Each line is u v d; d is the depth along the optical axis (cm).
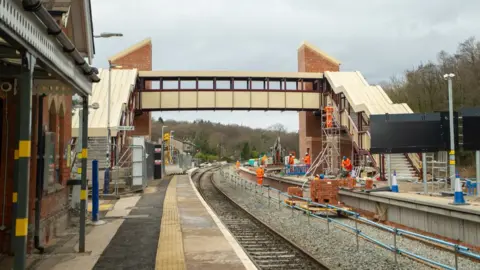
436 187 2211
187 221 1270
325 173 3706
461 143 1812
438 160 2791
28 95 463
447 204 1273
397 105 3394
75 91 785
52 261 765
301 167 3712
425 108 5544
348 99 3494
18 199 461
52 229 991
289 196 2047
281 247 1112
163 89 3922
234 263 763
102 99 3381
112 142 3031
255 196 2638
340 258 1020
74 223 1211
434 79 5559
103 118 3123
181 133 14600
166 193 2238
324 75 4025
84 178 845
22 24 429
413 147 1827
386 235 1354
